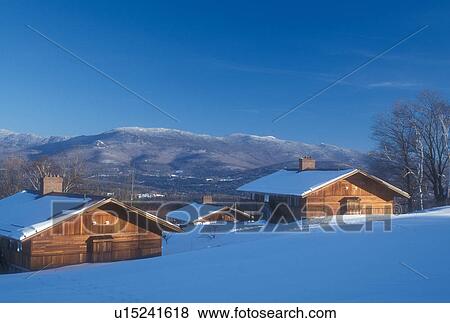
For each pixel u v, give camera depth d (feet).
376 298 42.86
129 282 59.00
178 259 79.15
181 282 56.49
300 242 89.15
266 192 169.99
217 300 46.01
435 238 81.56
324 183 155.43
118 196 228.43
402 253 66.28
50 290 56.18
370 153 228.43
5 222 99.04
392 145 220.02
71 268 85.61
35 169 261.24
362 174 161.58
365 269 56.29
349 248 75.41
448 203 196.34
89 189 258.57
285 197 167.02
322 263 62.95
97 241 95.35
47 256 91.71
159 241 103.60
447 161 201.26
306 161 185.16
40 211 99.71
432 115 209.87
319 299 43.91
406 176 215.72
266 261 68.49
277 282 52.60
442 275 50.55
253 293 48.16
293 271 58.65
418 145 207.92
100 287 56.39
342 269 57.47
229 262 70.18
